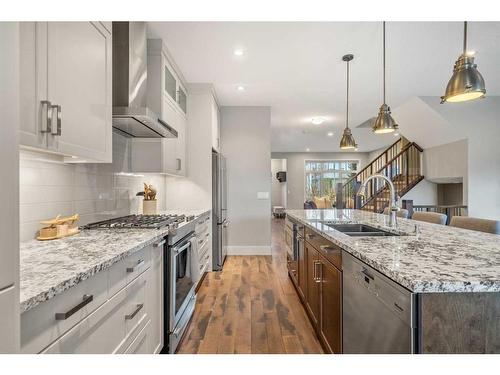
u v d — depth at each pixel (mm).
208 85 3986
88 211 2152
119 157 2660
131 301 1417
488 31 2645
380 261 1161
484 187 4969
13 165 682
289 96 4539
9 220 665
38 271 989
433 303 937
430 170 6344
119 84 2209
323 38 2775
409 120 5648
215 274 3861
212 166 4023
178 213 3293
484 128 4895
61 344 892
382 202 6953
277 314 2633
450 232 1928
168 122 3041
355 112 5535
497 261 1160
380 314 1156
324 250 1906
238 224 4980
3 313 643
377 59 3248
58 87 1279
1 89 653
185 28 2602
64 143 1323
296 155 11680
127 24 2221
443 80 3920
